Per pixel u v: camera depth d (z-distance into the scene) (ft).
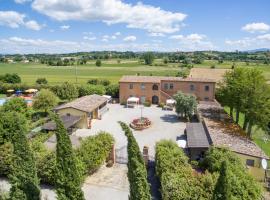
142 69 510.99
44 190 73.97
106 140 92.48
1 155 79.97
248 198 62.23
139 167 40.91
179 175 69.21
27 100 211.61
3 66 637.30
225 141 102.63
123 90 206.90
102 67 576.61
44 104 165.17
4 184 77.05
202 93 201.05
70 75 416.46
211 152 87.04
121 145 118.62
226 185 40.60
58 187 41.32
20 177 43.91
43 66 629.10
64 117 138.51
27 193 44.04
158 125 153.07
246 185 65.62
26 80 343.87
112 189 77.97
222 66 522.47
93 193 75.66
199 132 117.60
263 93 124.06
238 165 79.20
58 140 40.70
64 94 202.69
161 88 207.00
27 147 44.37
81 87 223.71
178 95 163.84
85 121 143.95
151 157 102.37
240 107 131.95
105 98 183.21
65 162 40.93
